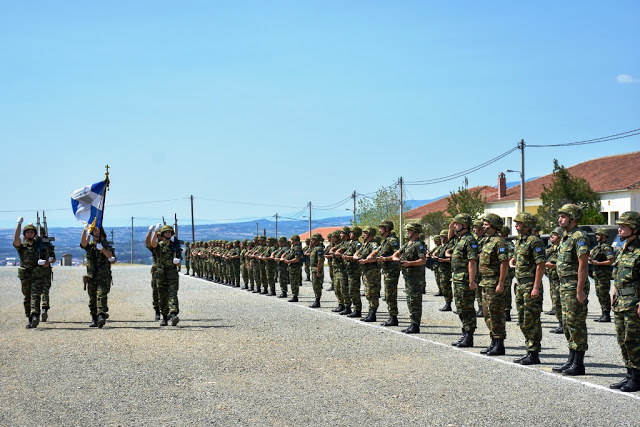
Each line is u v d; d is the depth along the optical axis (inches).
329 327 602.5
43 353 459.2
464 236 490.0
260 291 1048.8
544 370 404.5
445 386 360.2
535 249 416.8
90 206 616.4
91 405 321.1
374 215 2839.6
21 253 604.1
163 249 605.0
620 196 1839.3
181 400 330.6
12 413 307.0
